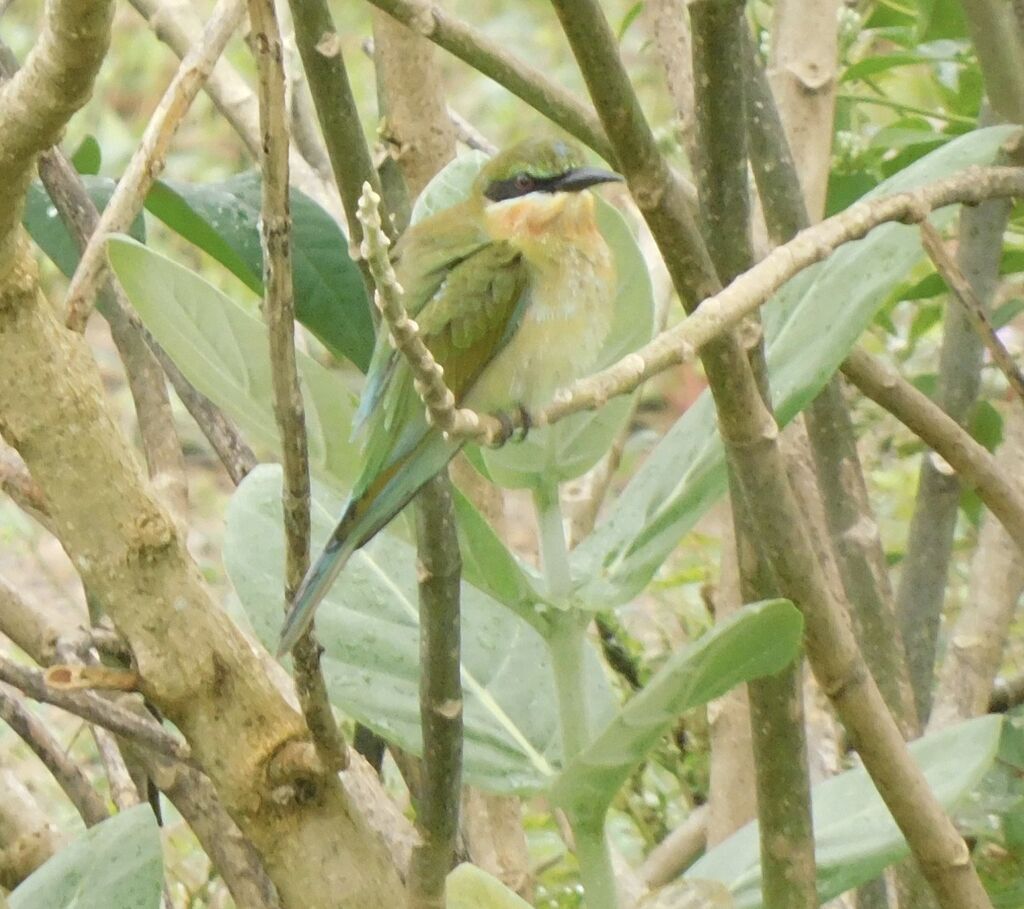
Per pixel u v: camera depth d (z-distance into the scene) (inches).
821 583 158.9
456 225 239.6
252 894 212.7
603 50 140.6
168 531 167.2
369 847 170.4
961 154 193.9
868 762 165.8
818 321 183.3
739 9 149.9
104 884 179.0
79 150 276.4
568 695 185.9
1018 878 240.5
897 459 358.0
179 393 240.4
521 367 230.2
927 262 322.0
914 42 284.0
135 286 173.0
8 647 385.4
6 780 239.9
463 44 178.7
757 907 185.9
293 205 231.0
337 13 724.7
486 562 180.2
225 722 167.9
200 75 181.3
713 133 156.4
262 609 204.8
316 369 188.5
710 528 407.2
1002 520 209.9
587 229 233.6
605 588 186.2
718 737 254.7
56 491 165.0
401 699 197.6
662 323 311.0
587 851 177.0
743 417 154.0
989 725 189.9
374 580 207.6
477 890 171.3
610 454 299.0
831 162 290.7
